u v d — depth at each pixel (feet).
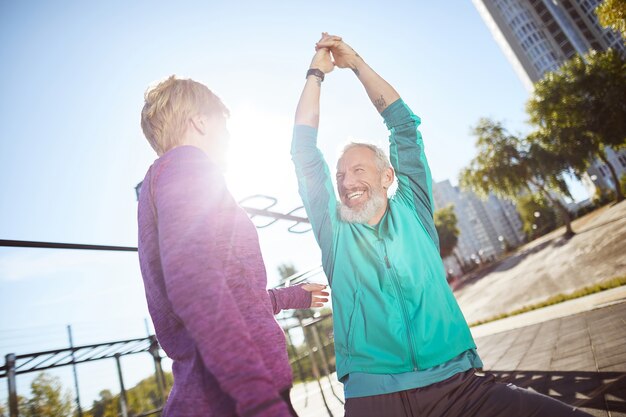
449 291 4.69
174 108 3.30
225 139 3.70
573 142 94.53
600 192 157.58
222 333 2.13
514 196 111.24
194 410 2.44
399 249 4.66
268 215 12.28
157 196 2.72
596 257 61.46
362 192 5.14
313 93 5.63
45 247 6.67
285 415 2.09
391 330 4.26
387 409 4.00
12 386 15.66
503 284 92.38
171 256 2.32
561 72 90.94
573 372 13.48
